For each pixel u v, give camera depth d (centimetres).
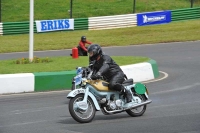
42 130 1271
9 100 1794
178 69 2595
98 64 1391
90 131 1245
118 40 4178
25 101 1761
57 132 1242
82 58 2700
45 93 1948
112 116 1464
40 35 4606
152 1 6144
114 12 5697
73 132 1238
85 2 5997
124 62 2470
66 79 2066
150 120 1384
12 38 4456
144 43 3988
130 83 1445
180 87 2028
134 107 1406
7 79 1978
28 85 2008
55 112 1534
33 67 2323
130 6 5906
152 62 2386
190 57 3080
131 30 4712
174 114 1466
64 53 3553
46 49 3834
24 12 5625
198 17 5241
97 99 1383
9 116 1483
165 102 1689
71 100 1333
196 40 4031
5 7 5759
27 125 1341
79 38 4362
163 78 2306
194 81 2181
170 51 3425
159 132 1224
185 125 1305
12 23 4625
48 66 2352
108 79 1409
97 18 4847
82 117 1400
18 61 2548
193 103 1655
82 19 4809
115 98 1405
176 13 5122
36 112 1540
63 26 4750
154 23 5016
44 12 5634
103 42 4088
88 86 1357
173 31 4544
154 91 1945
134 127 1288
